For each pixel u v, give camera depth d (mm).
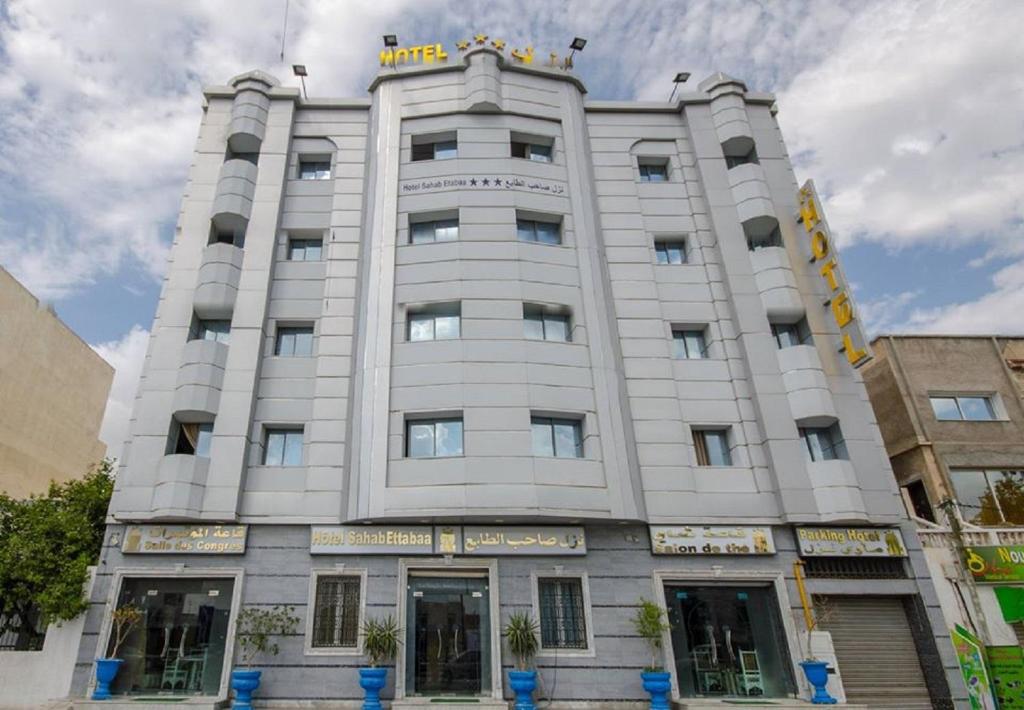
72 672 15336
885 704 16203
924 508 21203
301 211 21422
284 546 16906
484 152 21469
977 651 16391
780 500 17891
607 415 18281
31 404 26719
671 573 17094
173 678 15711
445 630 16484
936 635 16672
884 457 18562
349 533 16938
